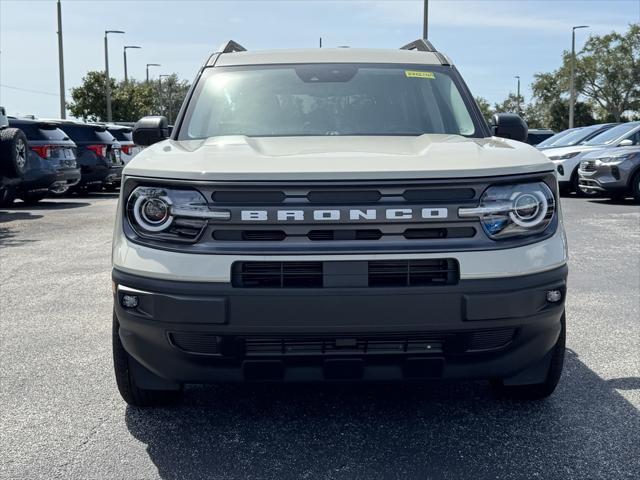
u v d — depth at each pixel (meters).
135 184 3.27
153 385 3.59
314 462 3.27
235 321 3.07
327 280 3.05
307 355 3.17
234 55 4.96
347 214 3.05
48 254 9.03
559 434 3.54
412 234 3.10
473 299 3.09
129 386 3.75
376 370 3.22
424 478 3.10
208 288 3.08
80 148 18.73
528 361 3.36
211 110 4.44
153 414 3.86
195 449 3.42
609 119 81.12
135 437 3.57
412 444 3.45
